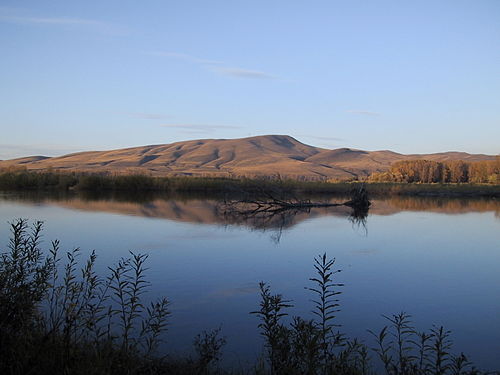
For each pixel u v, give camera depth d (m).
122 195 52.44
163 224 28.91
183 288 14.23
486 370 8.96
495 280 16.30
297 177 169.25
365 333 10.93
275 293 13.98
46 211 34.38
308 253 20.64
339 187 62.91
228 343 9.66
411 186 68.31
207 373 7.41
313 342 5.97
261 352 9.16
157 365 7.29
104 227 27.03
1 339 5.96
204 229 27.23
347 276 16.62
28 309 6.72
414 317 12.28
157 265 17.42
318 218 34.81
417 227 30.33
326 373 6.40
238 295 13.58
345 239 24.84
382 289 14.92
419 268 18.09
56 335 6.75
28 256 7.37
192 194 56.34
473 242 24.61
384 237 25.84
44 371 5.56
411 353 9.74
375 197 61.50
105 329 9.64
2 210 34.66
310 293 14.18
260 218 33.88
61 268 15.84
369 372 7.96
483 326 11.66
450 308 13.08
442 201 55.31
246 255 19.75
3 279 6.81
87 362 5.80
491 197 63.03
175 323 10.87
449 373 8.67
